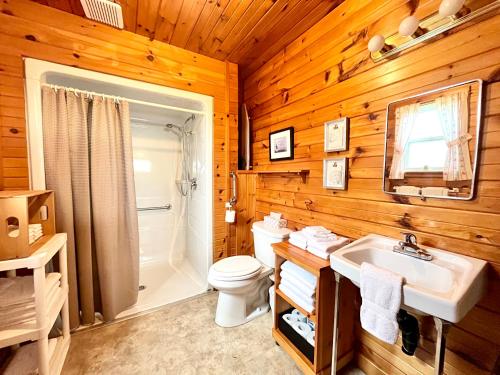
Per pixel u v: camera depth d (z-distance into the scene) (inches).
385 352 49.6
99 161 66.6
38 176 58.9
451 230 39.0
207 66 83.8
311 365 50.3
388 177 47.1
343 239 54.9
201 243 94.7
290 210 75.1
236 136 91.2
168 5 58.1
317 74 63.5
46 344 43.9
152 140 113.2
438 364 29.7
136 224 75.2
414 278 40.0
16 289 45.0
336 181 57.7
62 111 60.7
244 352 58.1
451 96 37.8
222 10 59.8
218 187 88.9
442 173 39.2
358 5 52.3
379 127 48.8
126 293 75.2
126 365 53.8
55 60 60.4
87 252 65.5
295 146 72.3
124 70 69.6
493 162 34.5
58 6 59.1
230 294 67.6
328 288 48.1
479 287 32.4
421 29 41.1
